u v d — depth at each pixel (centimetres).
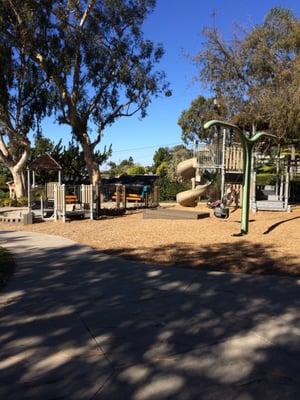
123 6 2453
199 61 2002
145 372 367
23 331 464
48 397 326
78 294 607
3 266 777
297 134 1928
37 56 2402
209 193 2061
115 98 2594
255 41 1956
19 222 1653
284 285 647
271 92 1855
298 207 1872
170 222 1404
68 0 2350
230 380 352
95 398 325
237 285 650
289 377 357
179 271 741
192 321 495
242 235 1091
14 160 3142
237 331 463
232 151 1953
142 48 2558
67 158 3931
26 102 2667
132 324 486
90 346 423
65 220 1638
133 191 3825
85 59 2455
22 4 2223
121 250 938
